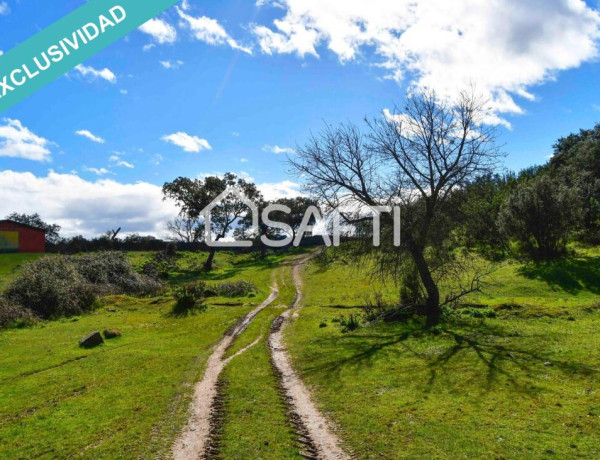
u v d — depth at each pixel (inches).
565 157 3070.9
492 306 1075.3
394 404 504.4
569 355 647.1
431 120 969.5
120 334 970.1
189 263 2797.7
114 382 633.0
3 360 775.1
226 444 410.9
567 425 416.5
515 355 671.1
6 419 509.7
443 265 1022.4
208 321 1134.4
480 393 523.8
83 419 493.0
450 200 977.5
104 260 1737.2
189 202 3048.7
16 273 1862.7
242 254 3565.5
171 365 717.9
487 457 364.8
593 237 1855.3
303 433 435.5
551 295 1254.3
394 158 999.0
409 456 375.2
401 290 1075.3
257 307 1353.3
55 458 402.9
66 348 855.1
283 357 768.3
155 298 1497.3
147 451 403.5
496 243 1530.5
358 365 681.6
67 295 1310.3
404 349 759.7
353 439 416.2
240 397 550.0
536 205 1610.5
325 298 1496.1
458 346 749.9
